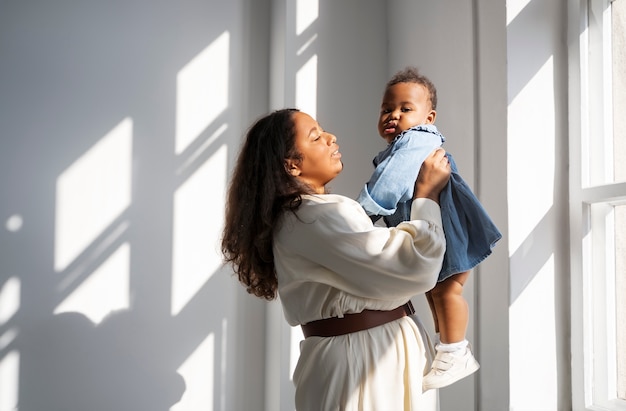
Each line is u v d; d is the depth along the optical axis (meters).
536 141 2.73
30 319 3.17
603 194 2.56
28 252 3.18
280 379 3.28
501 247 2.70
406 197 2.11
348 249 1.95
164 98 3.44
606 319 2.63
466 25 2.99
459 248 2.11
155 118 3.42
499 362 2.69
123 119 3.37
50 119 3.25
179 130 3.46
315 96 3.49
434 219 2.05
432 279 1.97
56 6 3.30
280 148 2.14
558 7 2.80
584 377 2.63
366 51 3.62
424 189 2.11
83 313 3.24
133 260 3.34
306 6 3.50
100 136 3.32
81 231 3.27
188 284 3.42
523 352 2.65
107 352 3.27
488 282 2.78
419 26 3.37
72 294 3.23
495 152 2.77
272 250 2.19
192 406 3.39
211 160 3.50
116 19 3.39
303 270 2.05
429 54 3.28
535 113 2.74
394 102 2.29
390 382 2.02
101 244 3.29
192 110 3.48
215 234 3.48
